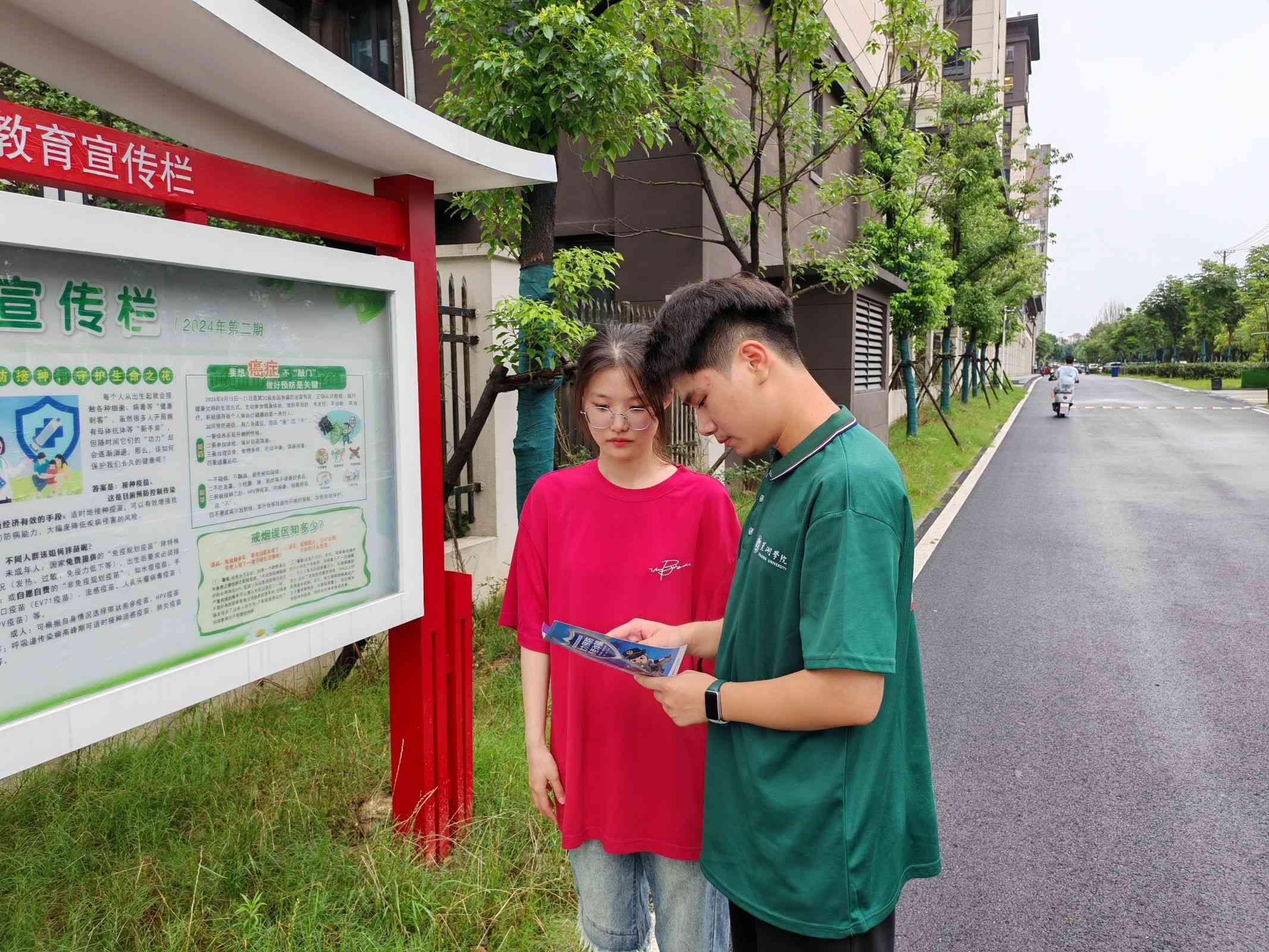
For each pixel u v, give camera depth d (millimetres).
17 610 1640
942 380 22422
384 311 2469
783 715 1335
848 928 1345
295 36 1800
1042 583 6855
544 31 3781
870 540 1298
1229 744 3932
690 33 5961
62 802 2861
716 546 1819
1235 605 6211
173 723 3406
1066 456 15414
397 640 2621
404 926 2248
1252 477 12648
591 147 4574
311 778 2986
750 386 1406
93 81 1953
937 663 5055
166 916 2305
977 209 17781
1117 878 2910
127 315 1804
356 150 2285
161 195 1825
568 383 5559
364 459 2412
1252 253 50125
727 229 6836
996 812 3359
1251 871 2939
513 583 1980
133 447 1828
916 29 6695
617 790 1812
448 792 2691
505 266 5168
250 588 2098
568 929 2373
